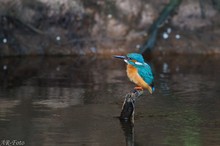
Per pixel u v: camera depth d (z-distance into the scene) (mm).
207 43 18938
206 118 10391
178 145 8711
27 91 12711
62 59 17406
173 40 18750
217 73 15367
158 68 16188
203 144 8742
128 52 18281
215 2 19562
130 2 18906
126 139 8977
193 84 13758
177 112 10844
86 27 18438
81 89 13016
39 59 17297
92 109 11008
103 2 18750
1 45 17531
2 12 17562
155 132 9438
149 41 18547
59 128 9562
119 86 13391
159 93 12625
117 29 18594
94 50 18250
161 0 19281
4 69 15617
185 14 19188
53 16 18078
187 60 17625
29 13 17906
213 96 12336
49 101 11672
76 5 18250
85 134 9219
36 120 10055
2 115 10391
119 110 10938
